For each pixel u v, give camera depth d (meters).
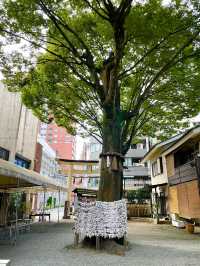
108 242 7.75
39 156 22.86
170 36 8.44
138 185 31.52
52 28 8.77
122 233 7.90
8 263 5.97
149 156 24.20
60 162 24.91
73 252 7.43
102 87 9.09
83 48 9.85
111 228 7.71
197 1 7.89
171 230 14.33
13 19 8.16
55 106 12.19
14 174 8.38
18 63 9.79
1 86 15.12
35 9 7.97
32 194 21.95
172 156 18.77
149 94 10.63
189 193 14.18
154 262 6.36
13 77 10.38
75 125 13.91
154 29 8.09
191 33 8.27
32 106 11.91
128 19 8.01
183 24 8.08
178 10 8.09
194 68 10.55
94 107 12.07
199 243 9.48
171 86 11.08
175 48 8.95
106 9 8.39
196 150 15.55
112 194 8.24
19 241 9.67
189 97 11.34
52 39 9.77
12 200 16.61
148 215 24.34
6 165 8.86
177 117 12.82
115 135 8.79
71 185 24.53
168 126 14.20
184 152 18.09
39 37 8.76
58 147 88.44
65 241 9.64
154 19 7.97
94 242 8.05
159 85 10.98
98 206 7.95
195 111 12.01
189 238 11.01
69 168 25.00
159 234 12.46
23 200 19.12
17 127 16.22
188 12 8.04
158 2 8.18
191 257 6.97
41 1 7.73
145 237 11.27
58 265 5.95
